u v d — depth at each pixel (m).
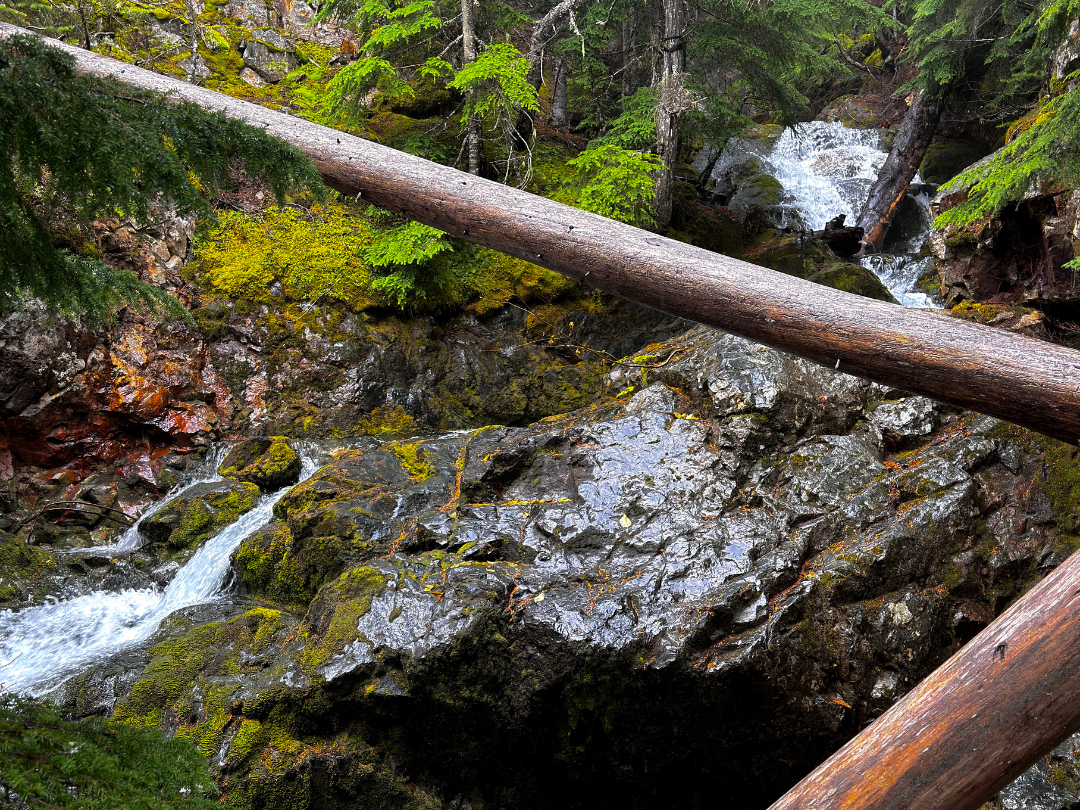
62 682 4.10
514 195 3.12
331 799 3.81
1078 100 5.56
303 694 3.84
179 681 4.05
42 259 2.37
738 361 5.45
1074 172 5.93
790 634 4.04
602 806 4.38
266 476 6.32
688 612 4.04
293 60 10.20
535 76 10.47
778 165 15.09
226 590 5.22
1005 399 2.22
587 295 8.68
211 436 6.96
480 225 3.16
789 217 12.53
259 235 7.77
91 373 6.40
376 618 4.08
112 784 1.46
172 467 6.71
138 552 5.73
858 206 14.00
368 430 7.39
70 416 6.35
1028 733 1.76
